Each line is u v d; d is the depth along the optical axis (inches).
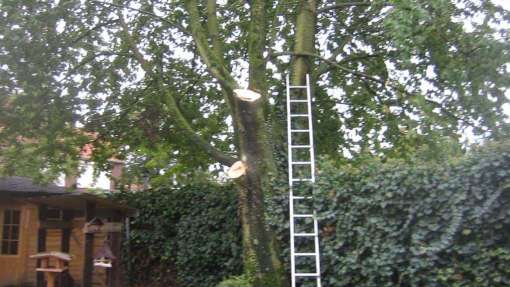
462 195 305.4
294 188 377.1
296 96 444.8
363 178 353.4
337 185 362.9
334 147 546.6
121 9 473.4
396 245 333.1
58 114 483.2
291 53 450.6
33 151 499.2
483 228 301.4
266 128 396.2
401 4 355.6
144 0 507.5
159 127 543.5
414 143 449.1
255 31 403.9
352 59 515.5
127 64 522.6
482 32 413.4
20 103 462.0
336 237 362.6
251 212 343.9
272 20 479.8
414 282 323.6
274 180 389.1
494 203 294.5
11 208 665.0
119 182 588.4
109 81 520.4
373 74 511.5
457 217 304.7
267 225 364.2
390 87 484.7
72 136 511.8
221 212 486.9
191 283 501.7
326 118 546.6
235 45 521.7
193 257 499.5
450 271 310.7
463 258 310.8
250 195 343.3
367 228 346.0
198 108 549.0
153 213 539.8
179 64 542.0
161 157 588.1
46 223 516.1
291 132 406.9
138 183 612.4
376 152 509.0
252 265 347.3
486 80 408.5
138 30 518.9
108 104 530.9
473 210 302.5
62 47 473.4
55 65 472.7
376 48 516.1
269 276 348.8
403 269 330.6
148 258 542.9
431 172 325.4
